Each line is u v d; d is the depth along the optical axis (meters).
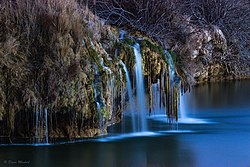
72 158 8.81
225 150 9.55
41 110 9.57
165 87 11.69
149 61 11.63
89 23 11.08
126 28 13.75
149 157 9.03
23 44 9.86
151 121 11.91
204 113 13.21
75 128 9.88
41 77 9.57
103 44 11.28
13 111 9.52
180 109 12.98
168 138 10.47
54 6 10.59
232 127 11.63
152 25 14.55
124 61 11.30
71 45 10.05
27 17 10.23
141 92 11.52
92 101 9.91
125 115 11.39
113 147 9.64
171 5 15.45
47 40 9.91
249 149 9.62
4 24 10.02
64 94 9.63
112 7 14.59
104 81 10.15
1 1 10.61
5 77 9.51
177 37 15.62
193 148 9.69
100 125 10.16
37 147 9.36
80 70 9.80
